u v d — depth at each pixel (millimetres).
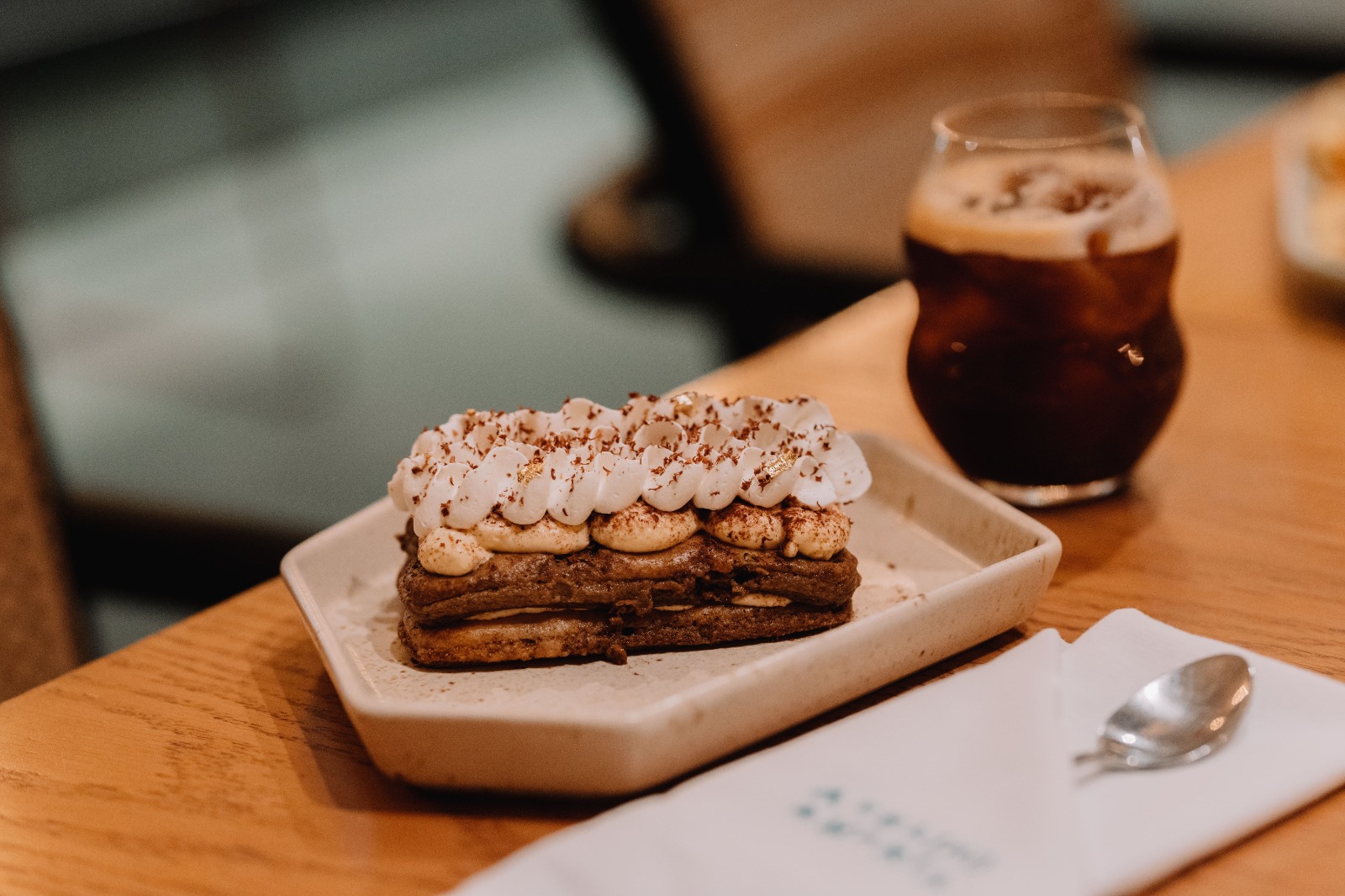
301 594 689
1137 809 610
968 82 1244
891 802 605
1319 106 1073
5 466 891
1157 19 2393
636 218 1062
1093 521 758
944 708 629
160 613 1416
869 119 1160
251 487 1896
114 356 2383
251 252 2795
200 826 638
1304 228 926
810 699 650
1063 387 743
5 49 3832
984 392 751
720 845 595
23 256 2855
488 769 632
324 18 4750
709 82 1060
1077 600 712
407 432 2037
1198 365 863
